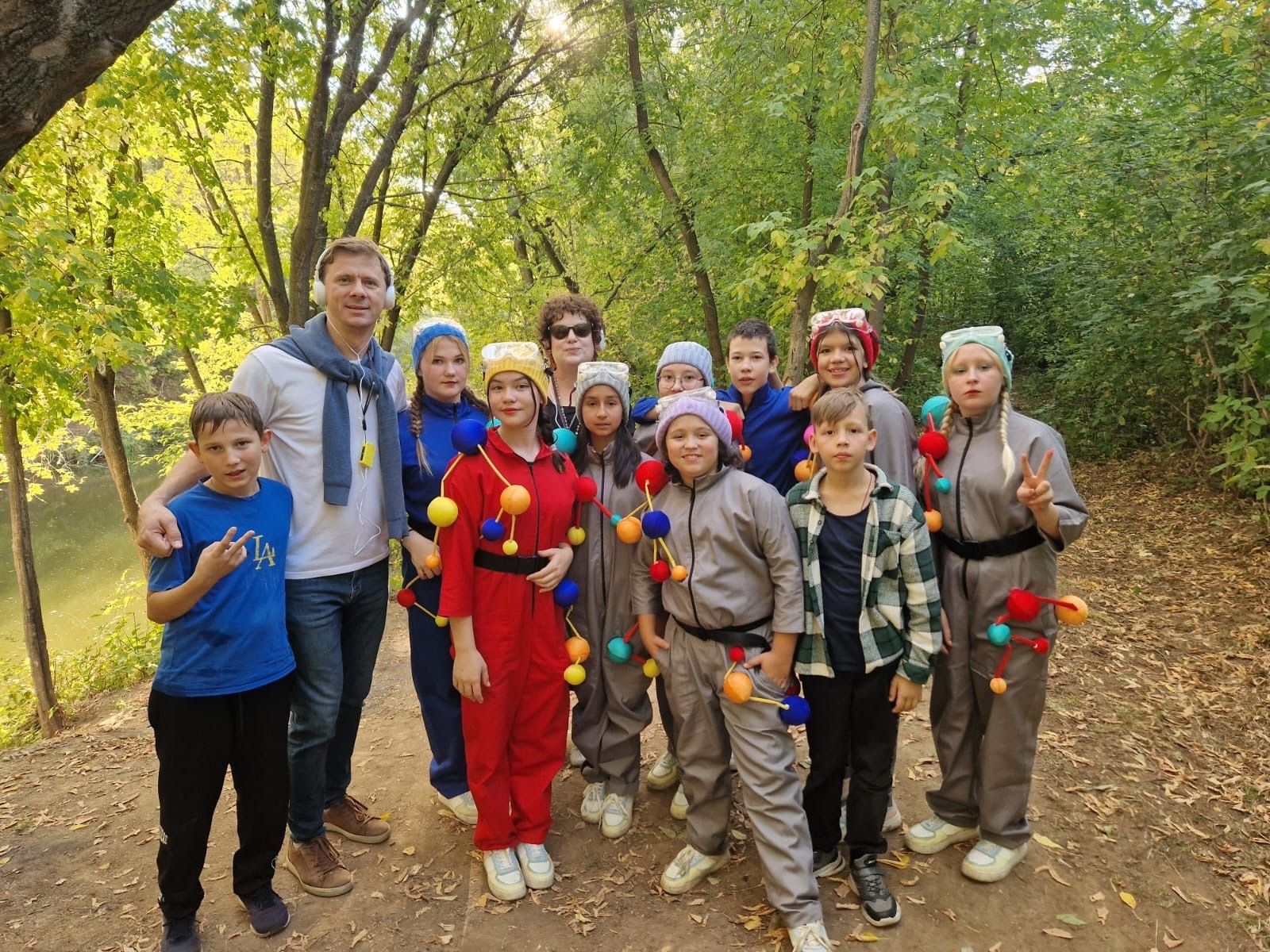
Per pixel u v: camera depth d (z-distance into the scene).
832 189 7.80
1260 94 5.43
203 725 2.01
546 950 2.17
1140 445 9.20
